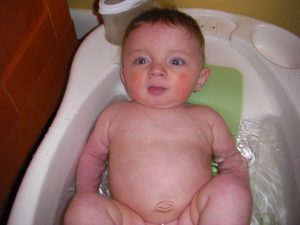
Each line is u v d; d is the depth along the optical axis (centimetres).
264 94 86
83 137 82
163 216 71
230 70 88
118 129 80
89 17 109
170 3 95
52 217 69
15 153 80
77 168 81
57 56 93
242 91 87
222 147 81
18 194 65
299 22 94
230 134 83
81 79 83
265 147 85
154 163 73
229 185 65
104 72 85
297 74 81
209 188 66
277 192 79
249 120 86
